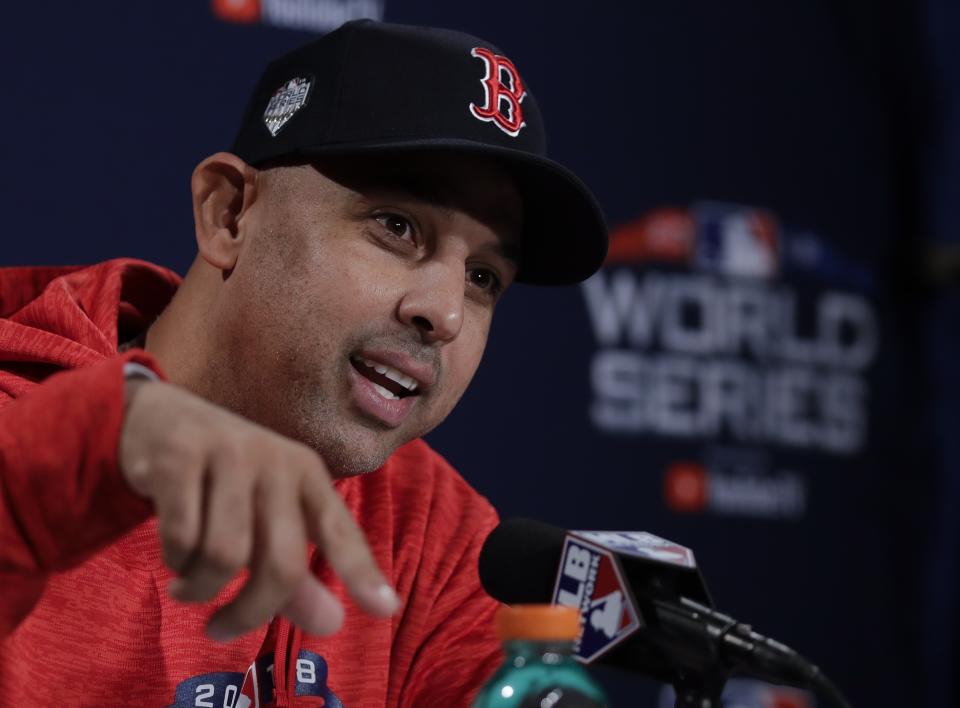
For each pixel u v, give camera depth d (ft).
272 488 7.10
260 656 14.38
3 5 22.93
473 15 27.55
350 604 15.60
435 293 13.26
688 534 29.32
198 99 24.54
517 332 27.63
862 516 31.58
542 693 8.27
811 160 31.94
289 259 13.41
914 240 33.06
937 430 32.73
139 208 23.85
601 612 10.48
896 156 33.14
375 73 13.48
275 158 13.76
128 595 13.32
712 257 30.32
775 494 30.48
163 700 13.33
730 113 30.91
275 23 25.41
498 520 18.40
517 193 14.06
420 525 17.10
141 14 24.13
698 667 10.00
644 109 29.73
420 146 12.88
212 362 14.15
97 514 7.50
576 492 27.96
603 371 28.58
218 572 6.91
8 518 7.55
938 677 32.01
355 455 13.67
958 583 32.50
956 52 34.06
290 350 13.42
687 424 29.53
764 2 31.68
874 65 33.09
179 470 7.00
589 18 29.14
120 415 7.33
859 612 31.24
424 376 13.55
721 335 30.19
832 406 31.50
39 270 16.52
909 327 32.78
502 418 27.25
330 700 14.80
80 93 23.47
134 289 16.31
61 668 12.59
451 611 16.94
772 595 30.19
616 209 29.17
